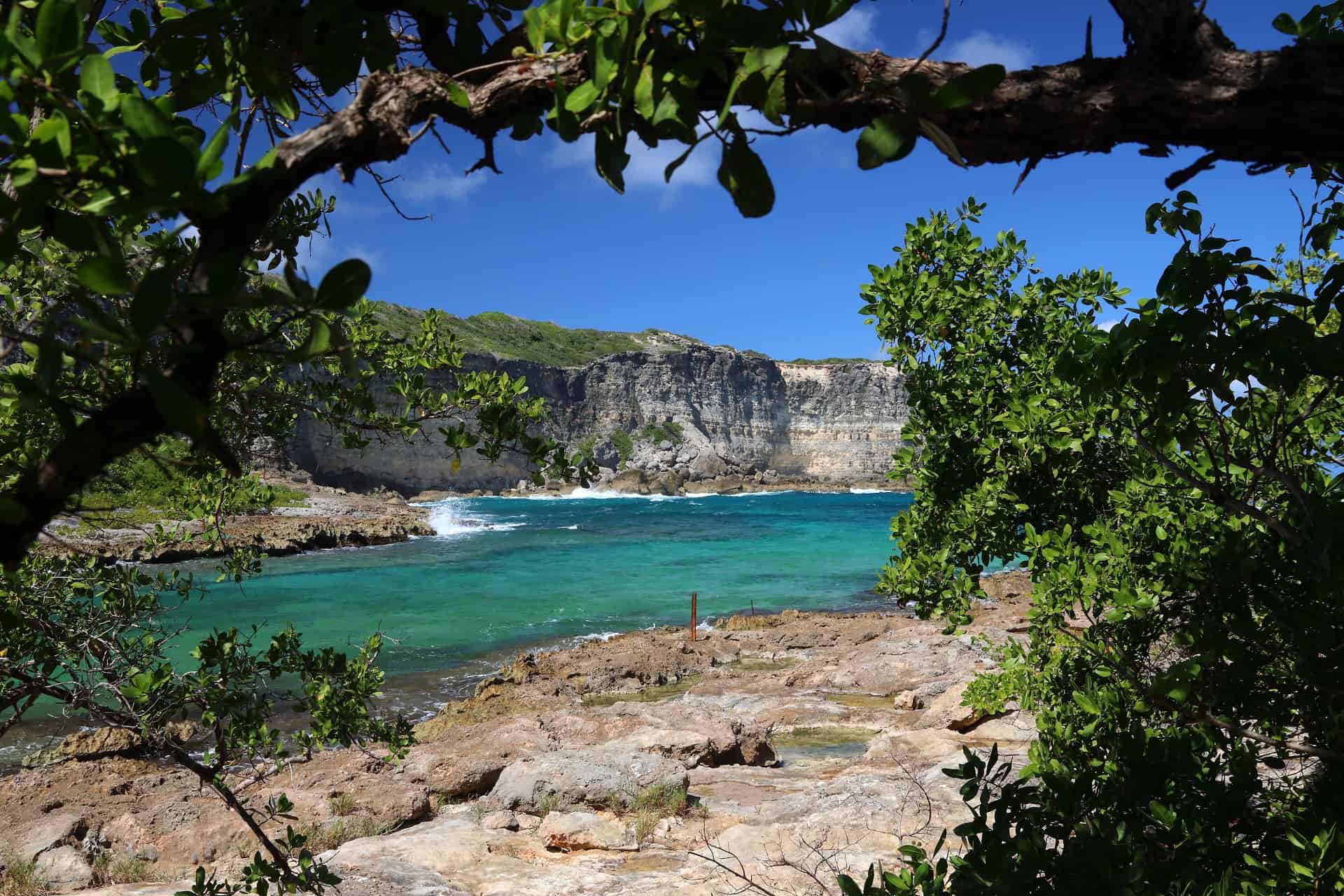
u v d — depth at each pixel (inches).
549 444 117.3
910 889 102.5
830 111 49.0
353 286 44.0
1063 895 91.1
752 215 48.5
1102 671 169.0
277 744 159.3
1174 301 93.0
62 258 89.5
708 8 44.2
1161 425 100.6
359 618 1171.9
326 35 67.9
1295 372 86.2
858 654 866.1
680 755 545.6
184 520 158.2
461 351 131.9
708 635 1067.3
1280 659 115.2
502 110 52.8
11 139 42.8
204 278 43.4
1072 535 209.8
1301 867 88.3
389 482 4215.1
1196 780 110.0
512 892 336.5
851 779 461.1
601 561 1891.0
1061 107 50.8
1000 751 480.7
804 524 2918.3
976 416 231.1
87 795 460.1
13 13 42.8
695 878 333.4
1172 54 50.3
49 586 132.8
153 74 79.4
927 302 237.6
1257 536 130.9
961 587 231.3
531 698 786.2
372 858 368.2
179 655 629.6
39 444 106.7
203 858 401.4
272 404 123.7
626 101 48.4
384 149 50.8
